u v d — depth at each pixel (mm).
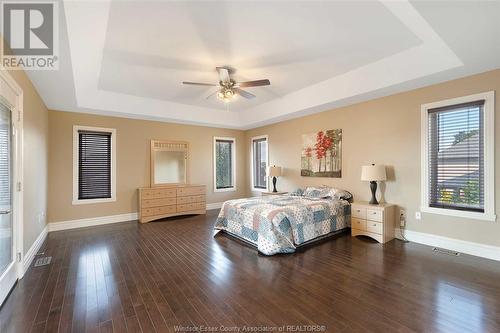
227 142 7137
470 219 3264
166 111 5457
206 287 2439
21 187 2654
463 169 3354
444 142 3527
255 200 4449
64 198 4762
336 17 2400
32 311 2035
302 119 5586
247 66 3533
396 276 2645
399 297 2227
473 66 3000
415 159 3773
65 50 2574
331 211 4125
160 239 4074
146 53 3096
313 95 4574
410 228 3850
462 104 3303
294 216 3598
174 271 2820
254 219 3676
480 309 2029
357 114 4527
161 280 2596
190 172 6375
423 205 3688
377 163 4246
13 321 1904
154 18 2355
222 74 3490
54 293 2324
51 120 4652
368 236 4059
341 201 4371
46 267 2934
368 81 3748
